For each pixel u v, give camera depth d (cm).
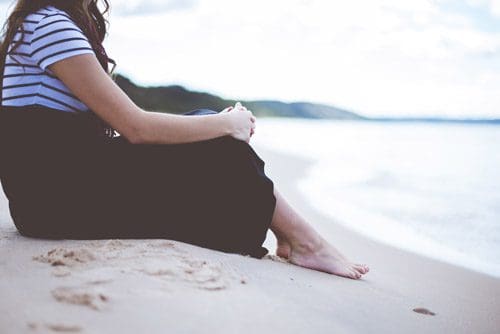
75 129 191
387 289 216
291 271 205
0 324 113
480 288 249
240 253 212
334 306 170
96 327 117
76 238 201
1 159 195
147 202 202
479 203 517
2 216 266
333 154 970
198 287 154
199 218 207
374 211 466
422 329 167
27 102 187
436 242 359
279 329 136
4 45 188
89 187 196
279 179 628
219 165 206
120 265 163
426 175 711
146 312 130
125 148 201
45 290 137
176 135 198
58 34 179
